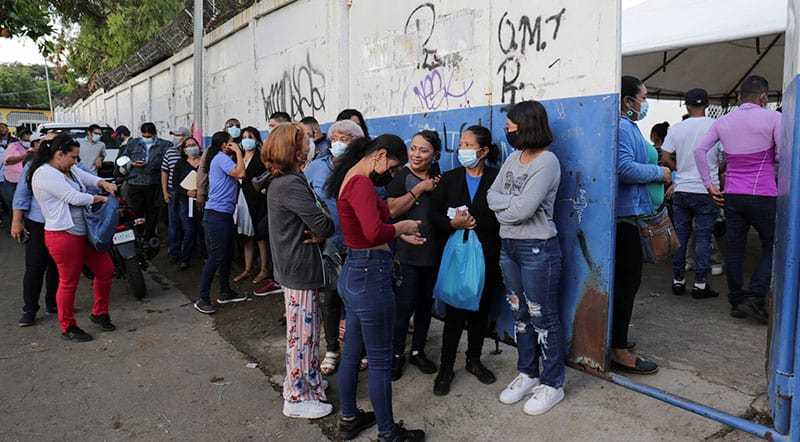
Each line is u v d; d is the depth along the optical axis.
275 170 3.23
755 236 8.25
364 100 5.64
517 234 3.23
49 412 3.53
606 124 3.35
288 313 3.38
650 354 3.96
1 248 8.91
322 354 4.33
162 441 3.19
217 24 9.88
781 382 2.71
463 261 3.44
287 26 7.07
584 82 3.45
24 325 5.10
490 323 4.38
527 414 3.25
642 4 6.42
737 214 4.52
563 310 3.75
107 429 3.32
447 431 3.18
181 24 11.36
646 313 4.86
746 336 4.26
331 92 6.07
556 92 3.63
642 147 3.58
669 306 5.05
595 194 3.45
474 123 4.29
